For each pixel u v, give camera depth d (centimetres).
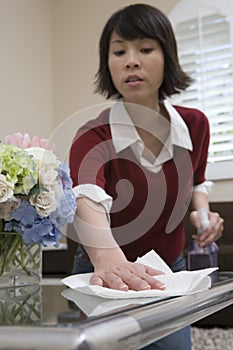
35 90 340
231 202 272
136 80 104
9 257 79
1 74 313
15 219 77
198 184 135
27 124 330
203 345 174
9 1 325
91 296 59
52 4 364
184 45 309
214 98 299
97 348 30
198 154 121
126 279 63
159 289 60
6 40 319
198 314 52
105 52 113
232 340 182
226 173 291
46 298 59
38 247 84
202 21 306
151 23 102
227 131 295
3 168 75
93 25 347
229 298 65
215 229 122
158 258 79
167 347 103
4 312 44
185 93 305
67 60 354
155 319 39
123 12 105
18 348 29
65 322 34
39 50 347
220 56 300
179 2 312
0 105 310
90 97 342
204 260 124
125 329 34
